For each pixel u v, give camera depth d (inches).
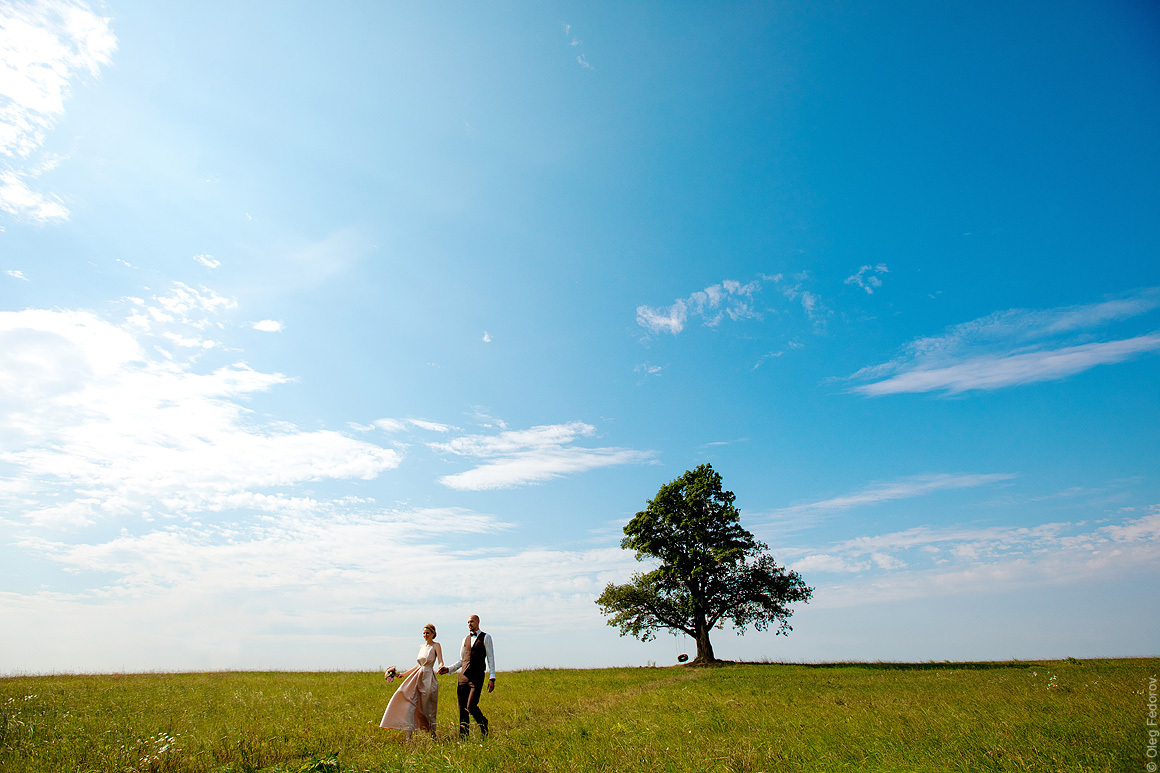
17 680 772.0
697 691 693.3
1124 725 293.3
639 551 1544.0
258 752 334.3
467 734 392.2
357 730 426.9
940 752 263.9
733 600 1477.6
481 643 440.8
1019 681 624.7
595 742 323.6
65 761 318.0
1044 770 228.1
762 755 274.5
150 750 333.4
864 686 674.2
